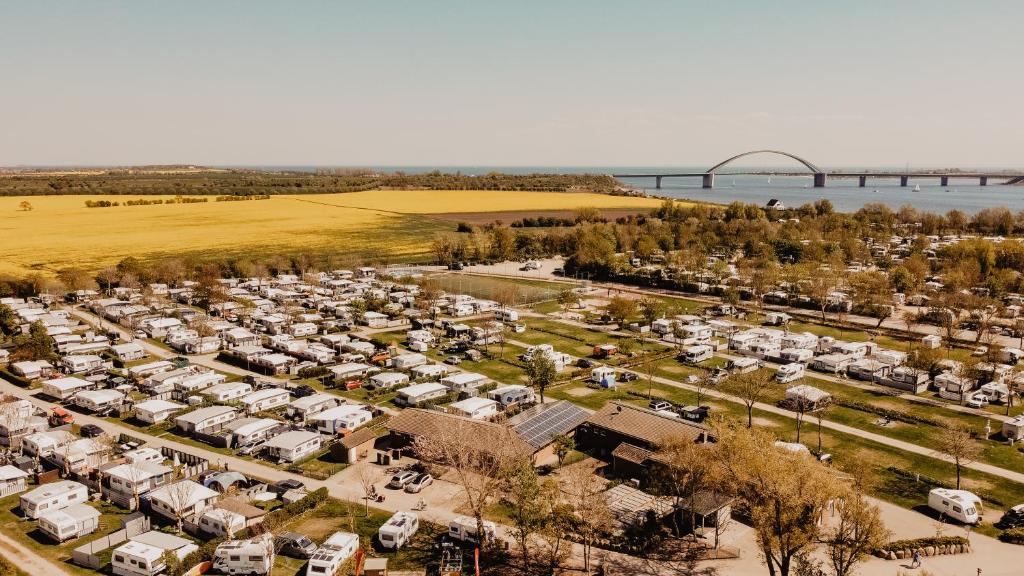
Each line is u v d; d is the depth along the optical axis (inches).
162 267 7716.5
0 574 2298.2
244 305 6702.8
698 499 2659.9
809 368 4795.8
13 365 4626.0
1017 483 3019.2
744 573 2381.9
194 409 3890.3
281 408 4013.3
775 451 2372.0
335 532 2620.6
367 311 6476.4
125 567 2325.3
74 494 2861.7
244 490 2908.5
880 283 6520.7
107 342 5339.6
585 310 6722.4
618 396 4185.5
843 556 2260.1
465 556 2463.1
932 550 2456.9
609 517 2534.5
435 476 3139.8
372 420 3779.5
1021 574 2330.2
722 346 5374.0
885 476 3095.5
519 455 2977.4
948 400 4124.0
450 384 4261.8
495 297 7101.4
